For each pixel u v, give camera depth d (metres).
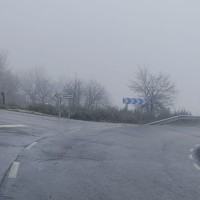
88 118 30.17
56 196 8.00
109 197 8.20
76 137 17.25
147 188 9.19
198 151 16.45
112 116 31.09
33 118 23.70
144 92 46.81
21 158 11.41
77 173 10.13
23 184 8.70
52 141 15.31
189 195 8.84
